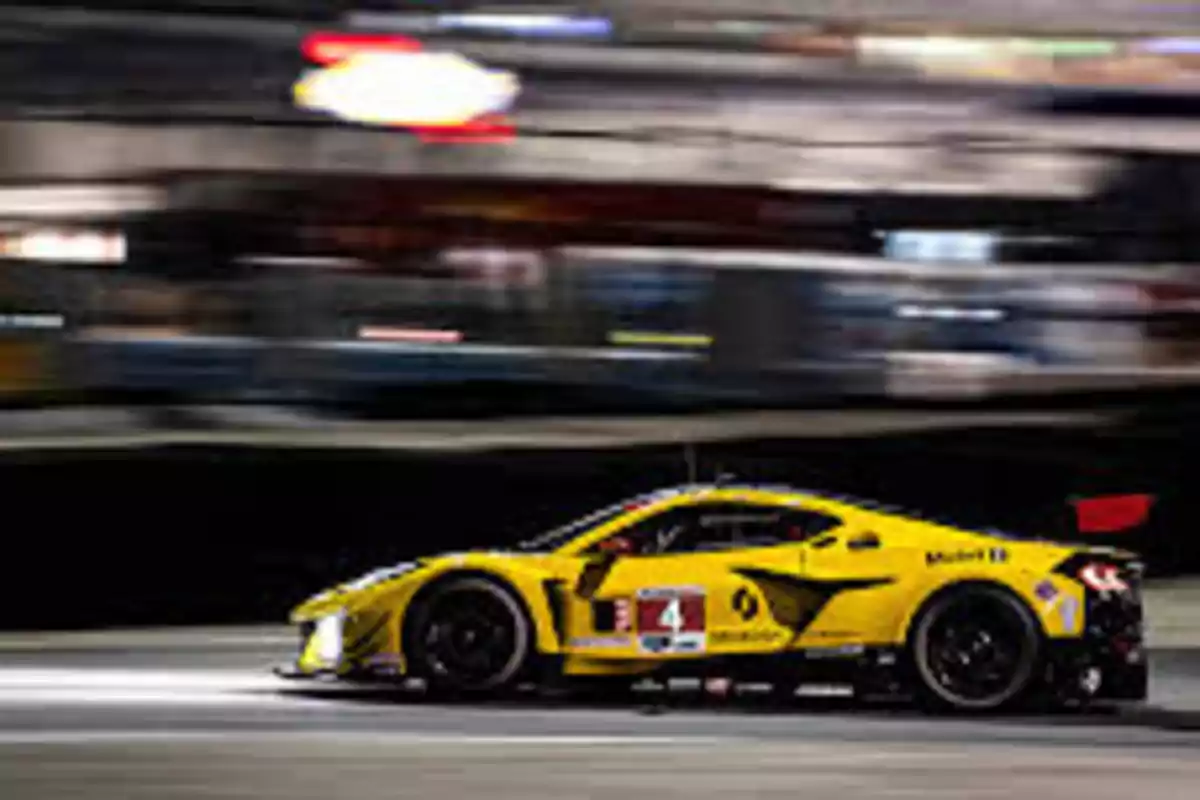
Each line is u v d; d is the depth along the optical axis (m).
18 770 16.56
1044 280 39.66
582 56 37.41
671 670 21.53
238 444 35.38
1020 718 21.19
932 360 39.09
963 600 21.20
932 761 17.56
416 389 36.91
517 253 37.16
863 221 38.78
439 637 21.67
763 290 38.06
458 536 35.66
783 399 38.25
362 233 36.72
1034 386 39.12
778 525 21.86
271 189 36.38
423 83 36.81
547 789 15.55
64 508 33.28
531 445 37.12
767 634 21.47
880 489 38.16
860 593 21.36
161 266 36.00
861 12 39.12
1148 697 23.44
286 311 36.53
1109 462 38.25
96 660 26.92
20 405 34.94
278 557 33.84
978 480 38.19
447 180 36.94
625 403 37.84
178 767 16.78
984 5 39.69
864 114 38.97
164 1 35.97
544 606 21.59
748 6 38.59
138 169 36.03
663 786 15.79
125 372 35.78
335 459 35.69
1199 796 15.66
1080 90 39.72
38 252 35.31
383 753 17.77
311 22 36.44
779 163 38.38
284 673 22.53
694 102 38.00
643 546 21.88
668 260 37.69
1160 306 39.81
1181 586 33.94
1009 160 39.50
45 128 35.66
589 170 37.38
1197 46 40.28
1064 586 21.17
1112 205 39.91
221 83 36.22
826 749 18.30
